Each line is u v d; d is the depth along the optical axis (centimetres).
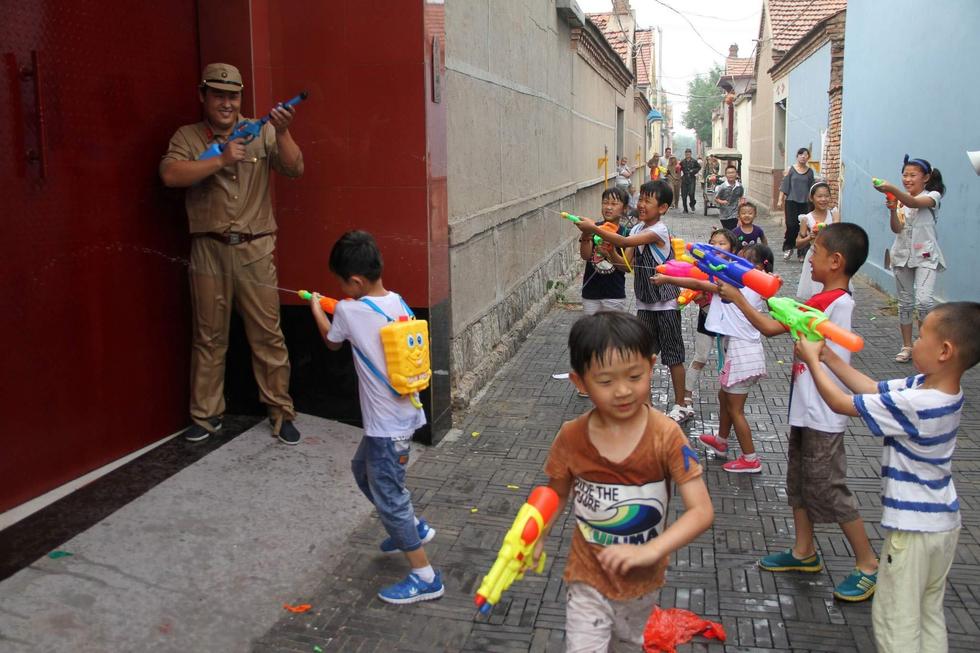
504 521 453
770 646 345
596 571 256
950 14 910
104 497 432
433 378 559
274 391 520
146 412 498
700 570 406
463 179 659
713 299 514
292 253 557
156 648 331
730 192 1617
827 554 419
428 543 428
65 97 430
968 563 404
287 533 423
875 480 505
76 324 443
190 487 452
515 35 842
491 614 366
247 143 466
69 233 437
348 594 379
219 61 524
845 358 377
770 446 572
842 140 1432
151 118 491
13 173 403
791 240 1445
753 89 2908
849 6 1390
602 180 1595
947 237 925
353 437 537
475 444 568
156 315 502
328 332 387
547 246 1059
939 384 288
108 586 361
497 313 781
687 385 642
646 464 246
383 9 531
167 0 499
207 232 490
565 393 685
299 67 545
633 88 2395
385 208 545
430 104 544
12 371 407
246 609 362
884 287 1123
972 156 604
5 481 407
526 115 909
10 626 327
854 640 348
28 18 408
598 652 253
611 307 668
